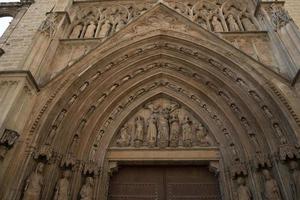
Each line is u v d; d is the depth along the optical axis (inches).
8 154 377.1
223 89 532.7
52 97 466.3
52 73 526.0
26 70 442.0
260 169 423.2
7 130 377.1
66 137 461.1
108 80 559.5
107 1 730.2
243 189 418.3
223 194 440.8
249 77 492.1
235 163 449.4
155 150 496.4
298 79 436.1
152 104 585.9
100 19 689.0
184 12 677.3
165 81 599.8
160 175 491.2
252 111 470.0
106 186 462.6
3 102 400.2
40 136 422.3
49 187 401.4
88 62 534.0
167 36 594.9
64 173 427.2
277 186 392.8
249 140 462.3
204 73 563.8
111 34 588.1
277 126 430.0
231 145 478.6
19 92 417.4
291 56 473.4
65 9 651.5
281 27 531.8
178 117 557.6
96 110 530.9
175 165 494.6
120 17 689.0
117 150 502.6
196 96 564.7
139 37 589.9
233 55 526.6
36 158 404.5
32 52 502.0
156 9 655.1
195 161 483.8
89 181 439.5
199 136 518.9
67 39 600.1
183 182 480.1
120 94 564.4
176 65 599.2
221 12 668.1
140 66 597.6
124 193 470.6
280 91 445.7
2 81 432.8
